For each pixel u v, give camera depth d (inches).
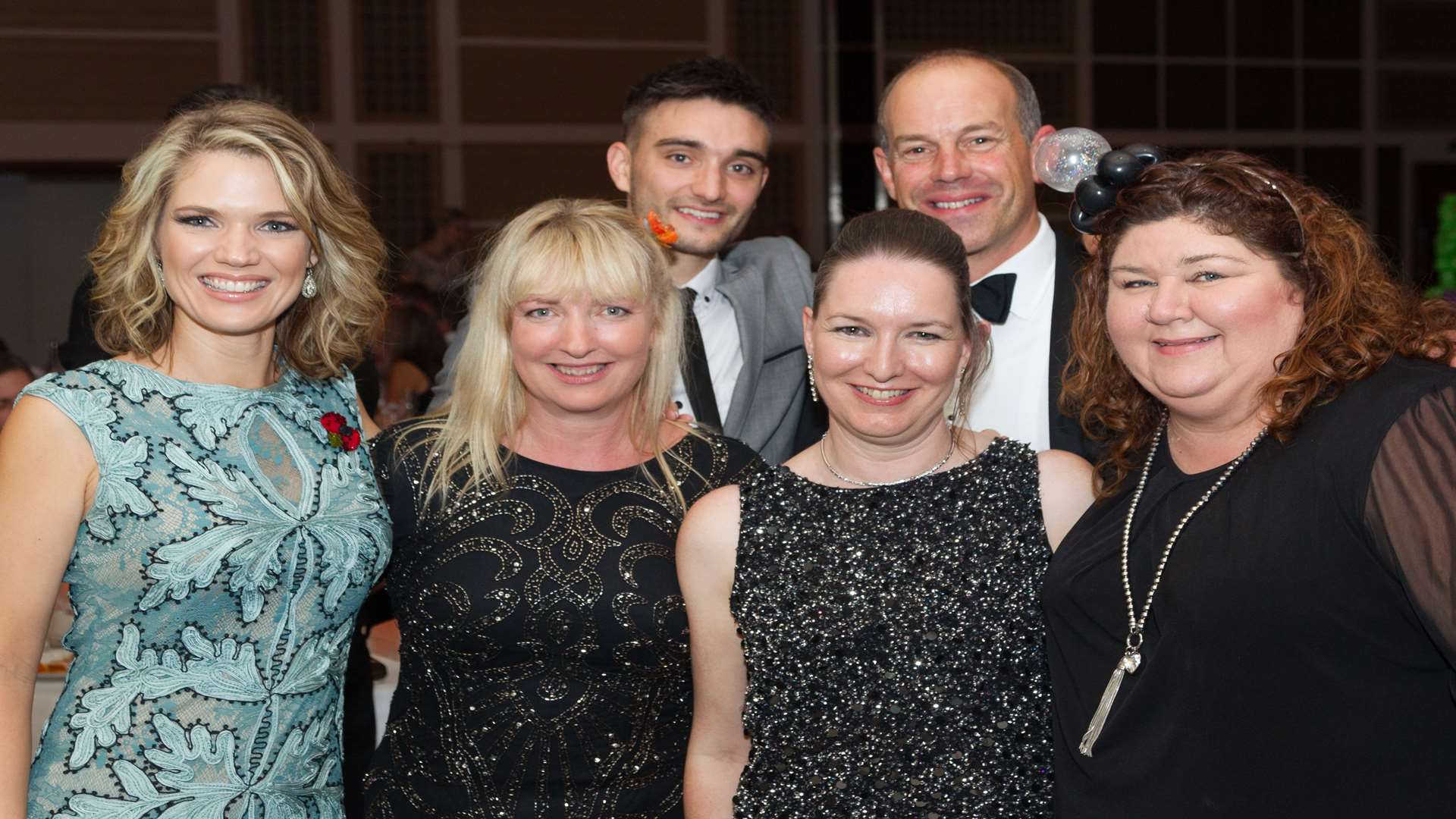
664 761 78.4
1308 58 335.6
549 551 77.2
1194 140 332.5
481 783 76.2
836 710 68.1
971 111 99.5
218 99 103.0
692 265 112.0
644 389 82.4
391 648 116.1
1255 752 57.2
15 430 68.1
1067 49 326.6
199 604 69.3
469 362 80.1
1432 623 52.7
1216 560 58.7
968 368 74.6
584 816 76.4
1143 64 327.9
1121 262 62.4
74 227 326.6
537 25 337.7
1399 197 345.1
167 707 68.8
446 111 334.6
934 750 67.2
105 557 68.2
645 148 112.0
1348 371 57.5
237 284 70.9
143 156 71.2
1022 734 67.7
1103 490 68.4
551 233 77.3
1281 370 59.2
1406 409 55.0
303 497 73.6
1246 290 58.8
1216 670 58.1
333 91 328.2
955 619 68.2
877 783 67.3
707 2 340.2
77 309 96.3
